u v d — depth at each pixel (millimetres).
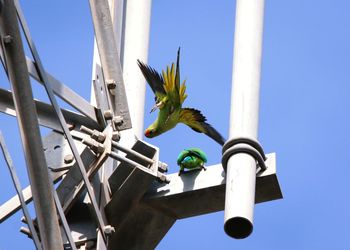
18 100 12375
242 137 12789
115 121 13938
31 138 12375
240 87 13203
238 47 13531
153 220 13859
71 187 13531
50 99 12938
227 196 12406
